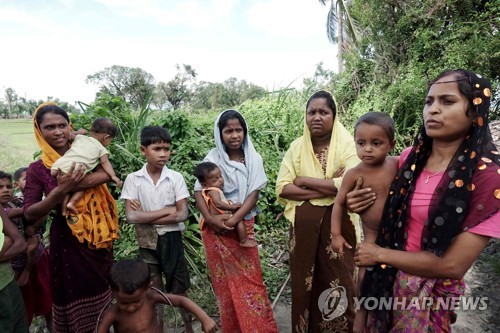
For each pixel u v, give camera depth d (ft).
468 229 4.47
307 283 8.48
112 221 8.90
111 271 6.17
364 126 5.96
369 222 6.11
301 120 25.02
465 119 4.61
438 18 32.22
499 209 4.36
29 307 9.82
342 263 8.23
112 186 15.44
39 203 7.71
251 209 8.71
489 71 29.48
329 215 8.23
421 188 5.10
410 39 33.94
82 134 9.04
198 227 14.96
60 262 8.46
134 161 15.61
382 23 35.50
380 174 6.05
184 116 17.31
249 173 8.86
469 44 29.78
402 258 4.93
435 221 4.66
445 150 4.96
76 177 7.63
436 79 4.87
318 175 8.33
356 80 38.29
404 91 30.32
